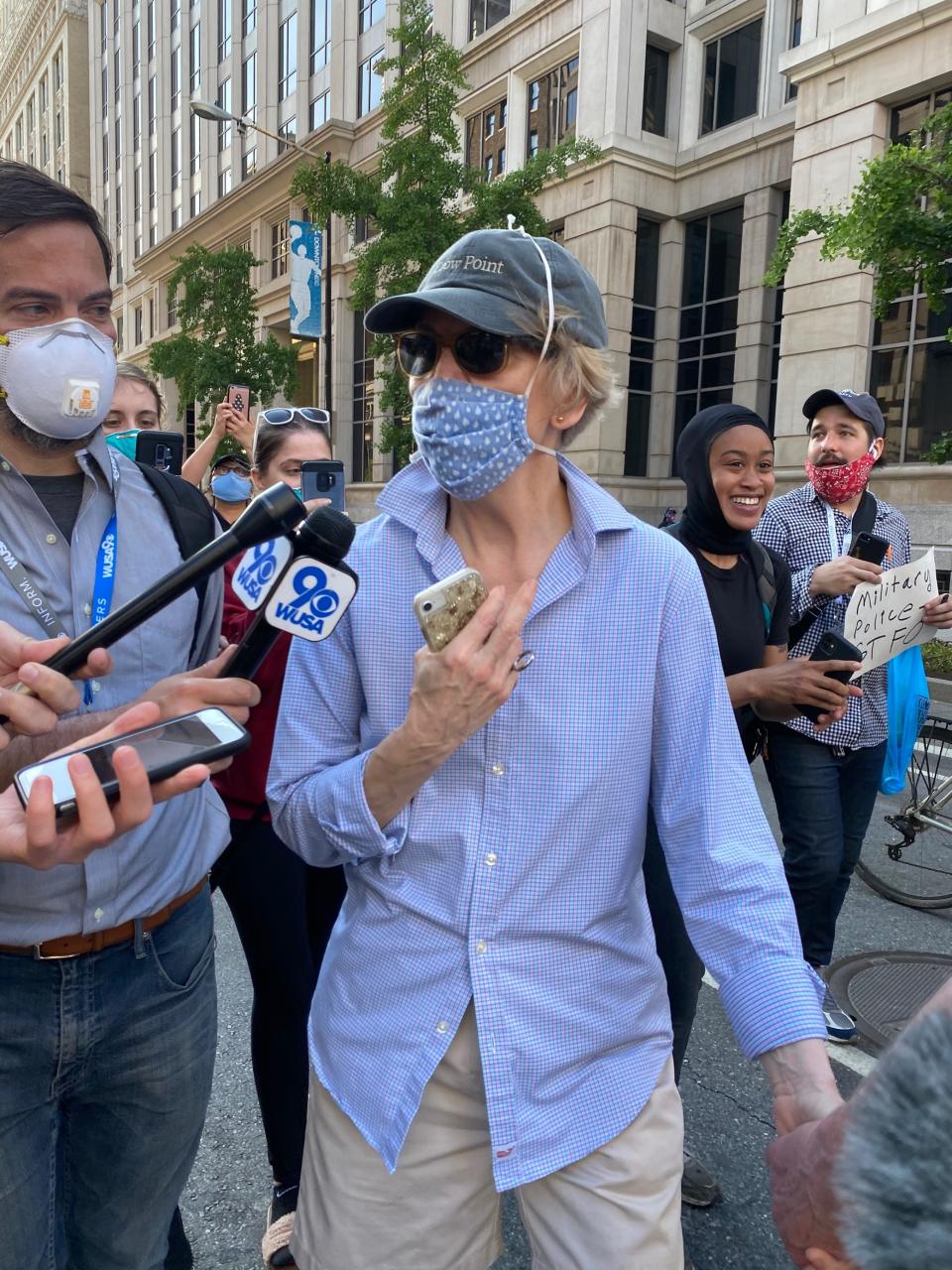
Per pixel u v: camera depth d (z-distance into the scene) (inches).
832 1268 29.5
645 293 796.6
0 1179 49.4
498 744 47.4
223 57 1382.9
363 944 50.0
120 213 1843.0
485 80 853.2
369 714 51.3
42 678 40.6
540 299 47.5
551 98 797.2
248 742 39.9
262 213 1269.7
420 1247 49.6
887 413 567.2
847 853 118.5
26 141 2637.8
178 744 40.2
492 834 47.2
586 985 48.3
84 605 52.2
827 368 574.9
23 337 49.1
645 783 49.8
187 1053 56.3
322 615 45.1
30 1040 50.2
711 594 90.4
